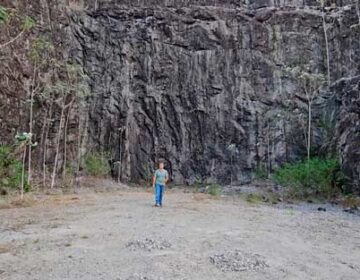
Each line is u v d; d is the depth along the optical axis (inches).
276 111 1387.8
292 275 318.3
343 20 1422.2
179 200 820.0
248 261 337.1
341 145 1045.8
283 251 386.9
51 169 1114.1
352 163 951.6
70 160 1213.1
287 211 693.9
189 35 1427.2
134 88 1398.9
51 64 1128.8
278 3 1469.0
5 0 956.0
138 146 1375.5
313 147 1336.1
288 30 1438.2
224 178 1358.3
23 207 666.8
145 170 1358.3
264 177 1326.3
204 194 995.9
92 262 333.4
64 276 300.2
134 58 1408.7
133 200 802.2
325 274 328.2
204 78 1409.9
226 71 1414.9
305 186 1009.5
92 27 1391.5
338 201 879.1
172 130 1389.0
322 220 599.2
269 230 483.8
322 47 1428.4
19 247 383.9
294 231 491.2
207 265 328.5
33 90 983.0
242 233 451.5
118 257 346.3
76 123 1254.3
